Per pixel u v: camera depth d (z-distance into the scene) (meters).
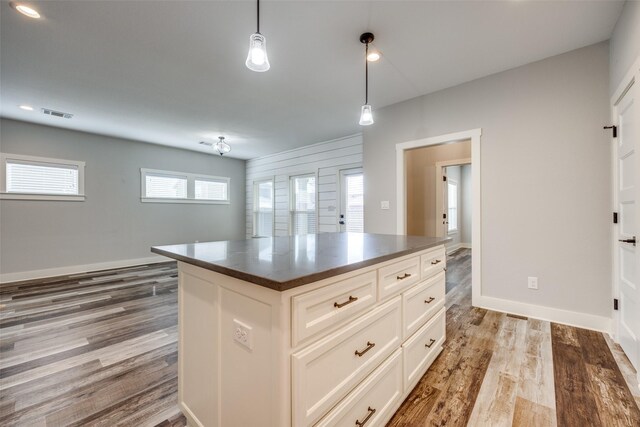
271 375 0.90
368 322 1.22
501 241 2.82
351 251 1.43
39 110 3.77
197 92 3.24
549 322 2.55
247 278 0.92
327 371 1.01
